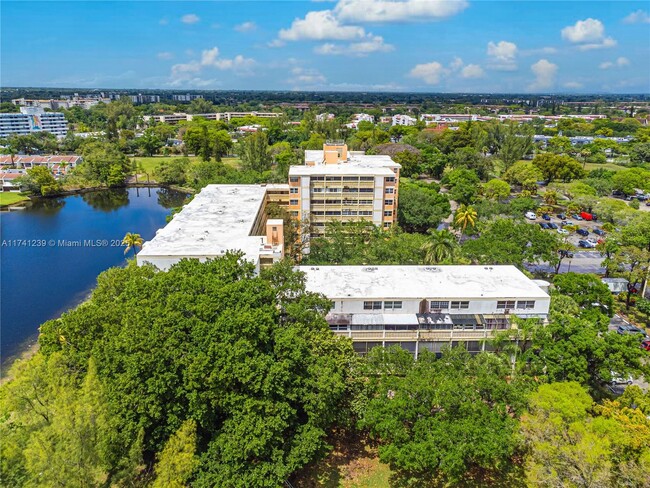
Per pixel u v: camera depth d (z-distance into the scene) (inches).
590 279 2603.3
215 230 2861.7
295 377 1630.2
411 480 1695.4
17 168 7869.1
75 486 1290.6
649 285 3221.0
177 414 1547.7
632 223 3474.4
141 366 1485.0
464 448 1455.5
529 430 1512.1
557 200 5826.8
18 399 1550.2
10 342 2822.3
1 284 3698.3
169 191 7180.1
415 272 2529.5
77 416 1352.1
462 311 2271.2
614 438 1433.3
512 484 1670.8
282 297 1983.3
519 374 1868.8
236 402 1530.5
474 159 6934.1
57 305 3339.1
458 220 3961.6
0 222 5452.8
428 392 1577.3
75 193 6993.1
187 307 1628.9
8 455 1326.3
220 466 1480.1
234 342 1569.9
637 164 7701.8
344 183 4023.1
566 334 1982.0
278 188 4146.2
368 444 1855.3
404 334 2202.3
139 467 1662.2
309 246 3814.0
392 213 4109.3
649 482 1295.5
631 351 1870.1
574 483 1364.4
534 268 3705.7
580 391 1679.4
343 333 2188.7
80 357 1673.2
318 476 1706.4
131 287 1868.8
